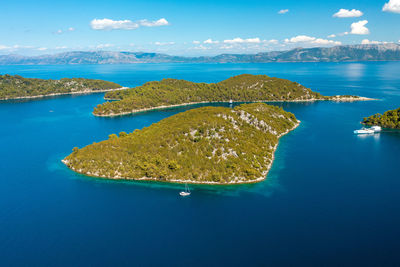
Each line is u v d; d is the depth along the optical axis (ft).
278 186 536.01
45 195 524.11
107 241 393.70
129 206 479.82
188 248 376.27
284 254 359.25
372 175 577.84
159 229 417.49
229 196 501.97
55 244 390.42
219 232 405.59
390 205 463.42
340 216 435.53
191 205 476.54
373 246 368.68
